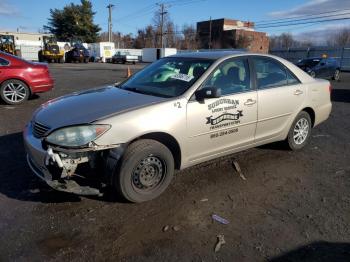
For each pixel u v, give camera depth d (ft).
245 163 15.98
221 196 12.74
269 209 11.94
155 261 9.11
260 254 9.51
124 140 11.13
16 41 151.53
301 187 13.74
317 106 17.85
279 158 16.78
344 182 14.33
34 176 13.85
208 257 9.32
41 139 11.31
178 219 11.12
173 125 12.05
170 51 171.22
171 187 13.29
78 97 13.48
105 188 12.12
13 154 16.33
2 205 11.59
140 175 11.69
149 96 12.85
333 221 11.27
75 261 9.03
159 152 11.85
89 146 10.73
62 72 75.56
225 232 10.48
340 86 54.24
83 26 214.28
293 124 17.02
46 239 9.89
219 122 13.42
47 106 13.17
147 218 11.12
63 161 10.81
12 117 24.45
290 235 10.43
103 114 11.29
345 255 9.55
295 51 138.10
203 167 15.30
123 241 9.91
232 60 14.40
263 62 15.60
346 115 28.07
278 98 15.60
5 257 9.09
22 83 29.50
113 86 15.40
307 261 9.27
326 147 18.84
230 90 13.94
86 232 10.28
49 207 11.59
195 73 13.55
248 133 14.82
